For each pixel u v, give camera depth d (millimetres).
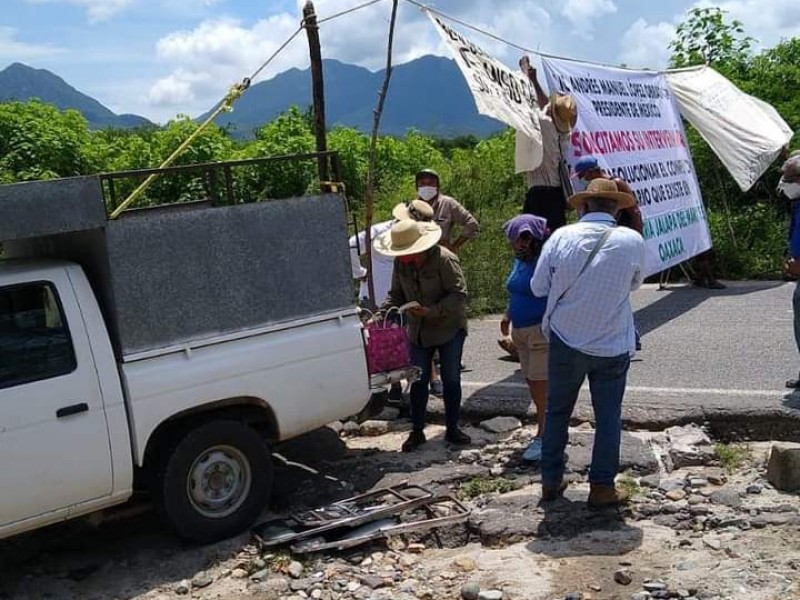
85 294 4730
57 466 4500
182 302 4926
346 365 5496
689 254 10859
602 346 4883
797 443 5945
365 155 19078
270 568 4762
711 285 11797
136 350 4781
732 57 17109
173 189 15094
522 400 7012
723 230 13188
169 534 5309
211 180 5180
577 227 4949
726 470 5637
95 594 4633
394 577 4590
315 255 5430
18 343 4457
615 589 4207
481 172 15359
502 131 21922
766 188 14219
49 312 4590
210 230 5027
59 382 4523
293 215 5340
